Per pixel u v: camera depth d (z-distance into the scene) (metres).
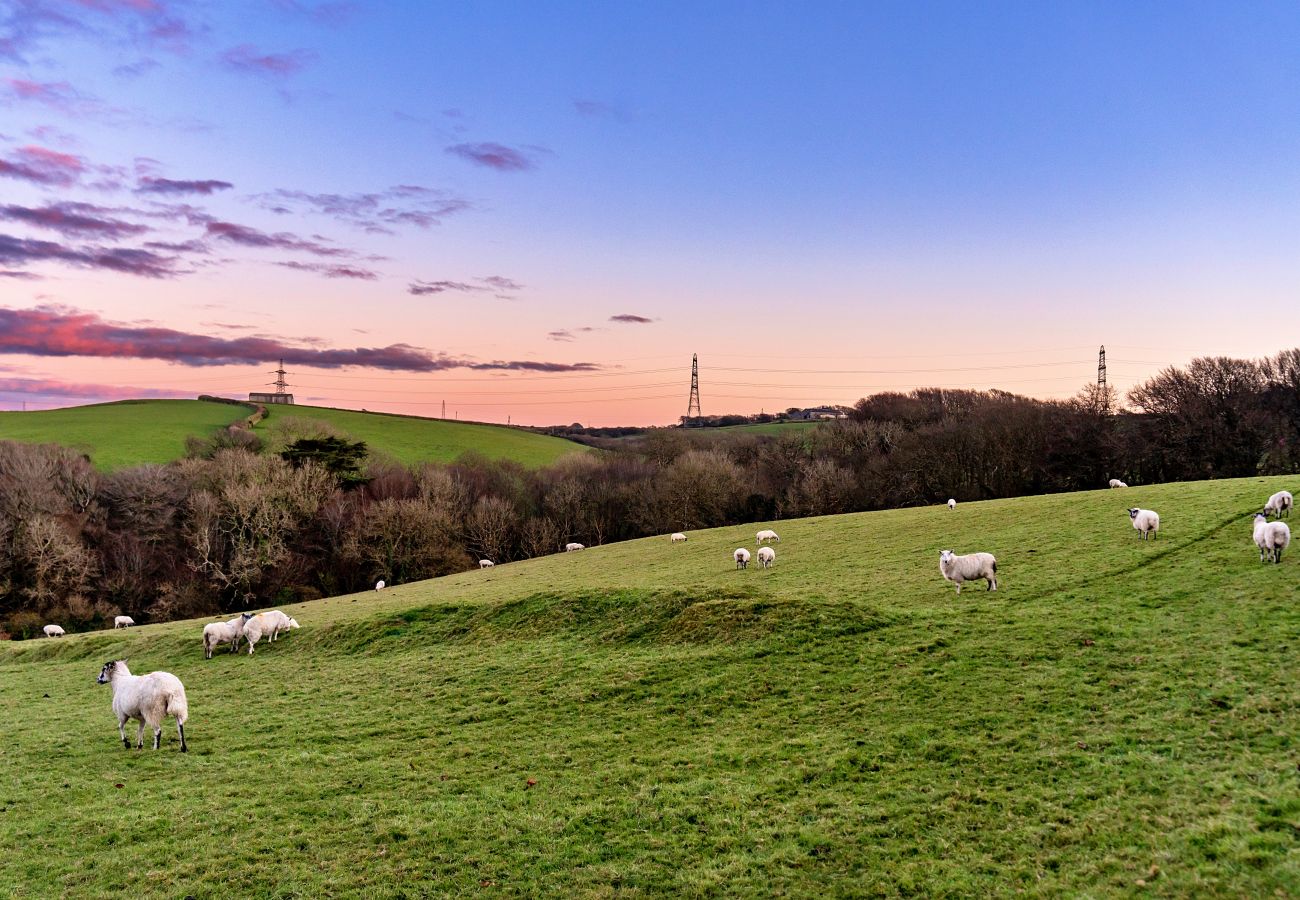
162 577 83.44
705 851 14.50
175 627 47.62
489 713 23.70
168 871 14.80
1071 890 12.05
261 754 21.53
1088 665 21.53
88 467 94.12
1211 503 42.03
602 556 62.69
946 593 31.78
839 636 26.48
